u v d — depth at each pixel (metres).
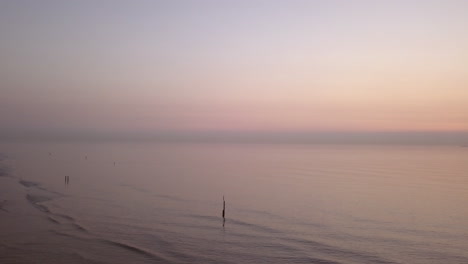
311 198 93.44
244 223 64.81
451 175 151.50
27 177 127.62
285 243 52.78
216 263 44.09
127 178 133.25
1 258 43.06
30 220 61.72
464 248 51.03
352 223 65.69
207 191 104.19
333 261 45.41
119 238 53.38
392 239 55.44
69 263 42.38
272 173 159.38
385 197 95.19
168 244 51.25
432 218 70.00
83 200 84.94
